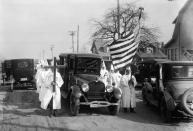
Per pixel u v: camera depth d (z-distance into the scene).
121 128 9.23
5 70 23.25
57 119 10.73
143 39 47.34
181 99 9.62
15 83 22.42
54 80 11.16
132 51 10.54
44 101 11.22
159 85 10.96
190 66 10.77
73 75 12.85
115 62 10.53
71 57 13.34
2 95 18.05
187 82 10.45
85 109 13.01
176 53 23.05
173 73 10.72
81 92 11.68
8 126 9.48
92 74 12.98
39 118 10.87
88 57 13.07
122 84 11.98
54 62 11.20
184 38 21.17
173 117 10.08
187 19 18.31
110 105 11.41
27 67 22.58
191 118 10.42
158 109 12.23
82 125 9.67
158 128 9.18
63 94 13.89
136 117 11.10
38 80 13.92
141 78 19.20
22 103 14.59
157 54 47.53
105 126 9.52
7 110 12.58
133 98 12.03
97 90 11.77
